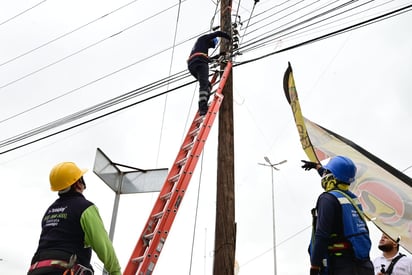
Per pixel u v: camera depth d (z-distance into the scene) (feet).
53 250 10.61
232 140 23.90
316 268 10.28
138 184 25.96
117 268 11.02
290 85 23.45
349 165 11.76
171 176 19.99
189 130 22.09
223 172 22.74
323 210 10.71
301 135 22.12
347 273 10.24
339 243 10.64
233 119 24.63
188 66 24.54
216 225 21.53
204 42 24.70
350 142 21.08
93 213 11.08
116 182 26.02
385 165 19.69
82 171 12.22
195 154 19.72
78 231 10.88
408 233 17.70
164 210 17.38
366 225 11.18
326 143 21.58
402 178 19.02
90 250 11.18
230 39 25.50
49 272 10.27
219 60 26.61
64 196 11.70
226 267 20.29
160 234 16.62
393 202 18.52
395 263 15.87
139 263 16.60
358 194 19.51
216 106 22.38
